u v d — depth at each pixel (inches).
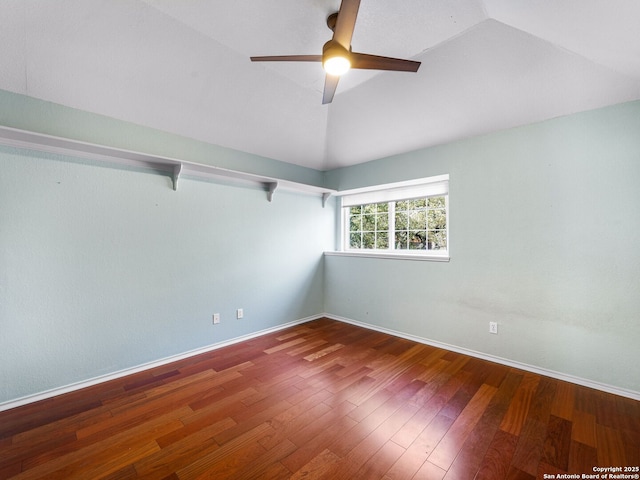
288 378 93.2
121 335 94.0
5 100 74.6
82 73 77.9
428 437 65.7
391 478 54.4
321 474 55.2
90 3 65.1
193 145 110.7
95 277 88.7
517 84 86.6
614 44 60.2
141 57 79.1
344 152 143.7
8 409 74.7
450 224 117.1
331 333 137.5
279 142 129.3
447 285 117.9
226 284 121.3
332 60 58.4
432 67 88.6
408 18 70.7
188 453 60.4
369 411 75.5
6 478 53.7
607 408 76.2
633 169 81.3
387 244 152.8
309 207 157.1
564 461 58.2
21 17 64.0
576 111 89.1
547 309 94.8
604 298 85.3
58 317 82.4
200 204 112.9
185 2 67.2
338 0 65.6
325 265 165.8
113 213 92.1
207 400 80.2
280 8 68.6
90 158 87.6
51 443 62.9
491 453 60.7
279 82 100.7
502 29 72.7
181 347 108.1
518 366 100.7
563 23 58.0
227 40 80.1
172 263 105.5
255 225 131.8
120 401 79.4
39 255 79.4
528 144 98.4
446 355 112.3
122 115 92.1
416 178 127.3
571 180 90.5
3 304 74.4
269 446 62.6
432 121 108.8
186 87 91.4
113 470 55.9
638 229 80.6
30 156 77.9
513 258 101.6
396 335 134.3
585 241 88.4
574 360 90.0
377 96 105.8
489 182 106.7
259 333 133.8
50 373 81.2
